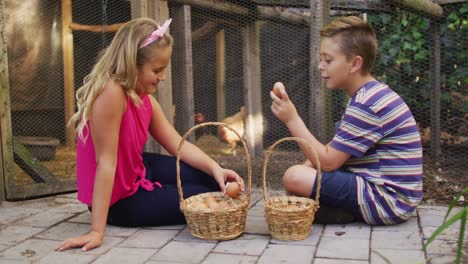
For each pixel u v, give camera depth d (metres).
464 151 4.23
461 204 2.84
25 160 3.12
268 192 3.14
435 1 3.95
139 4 3.30
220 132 4.30
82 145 2.37
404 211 2.34
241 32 4.22
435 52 4.07
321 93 3.06
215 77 4.38
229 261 1.94
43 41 4.50
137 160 2.39
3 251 2.12
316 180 2.31
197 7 3.74
